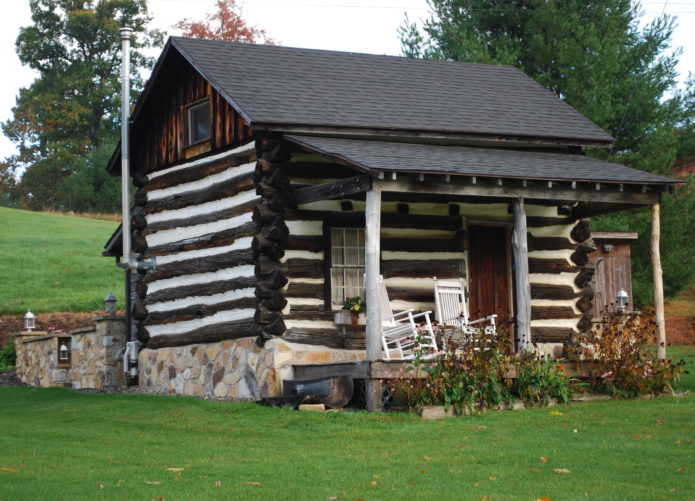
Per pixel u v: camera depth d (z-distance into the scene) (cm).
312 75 1623
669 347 2266
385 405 1247
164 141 1686
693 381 1520
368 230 1230
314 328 1401
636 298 2386
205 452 989
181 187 1633
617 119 2372
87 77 5697
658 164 2339
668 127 2392
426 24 2595
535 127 1597
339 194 1285
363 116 1472
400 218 1494
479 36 2561
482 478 837
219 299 1504
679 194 2388
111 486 806
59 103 5638
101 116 5778
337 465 902
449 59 2531
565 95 2473
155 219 1694
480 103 1677
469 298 1559
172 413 1273
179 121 1647
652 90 2372
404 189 1248
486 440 1026
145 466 906
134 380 1723
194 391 1553
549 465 889
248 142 1455
